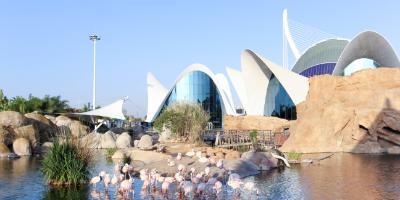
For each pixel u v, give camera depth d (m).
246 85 63.16
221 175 20.97
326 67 69.38
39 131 42.81
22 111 59.94
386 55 59.97
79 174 19.22
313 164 27.62
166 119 44.25
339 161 29.38
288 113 60.00
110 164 28.52
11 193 17.30
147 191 17.75
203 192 16.67
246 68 61.94
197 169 22.45
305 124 38.78
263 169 24.94
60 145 19.67
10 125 40.31
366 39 58.03
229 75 69.44
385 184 19.23
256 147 34.88
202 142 41.19
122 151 32.72
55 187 18.56
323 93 45.47
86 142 21.06
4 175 22.44
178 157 24.72
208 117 46.62
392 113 36.97
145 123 80.38
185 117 43.66
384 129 37.38
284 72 58.75
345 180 20.55
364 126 37.53
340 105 39.72
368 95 40.53
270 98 63.44
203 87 73.25
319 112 39.53
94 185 18.77
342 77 45.34
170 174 22.36
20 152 35.75
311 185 19.20
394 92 39.16
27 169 25.17
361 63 62.81
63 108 71.38
